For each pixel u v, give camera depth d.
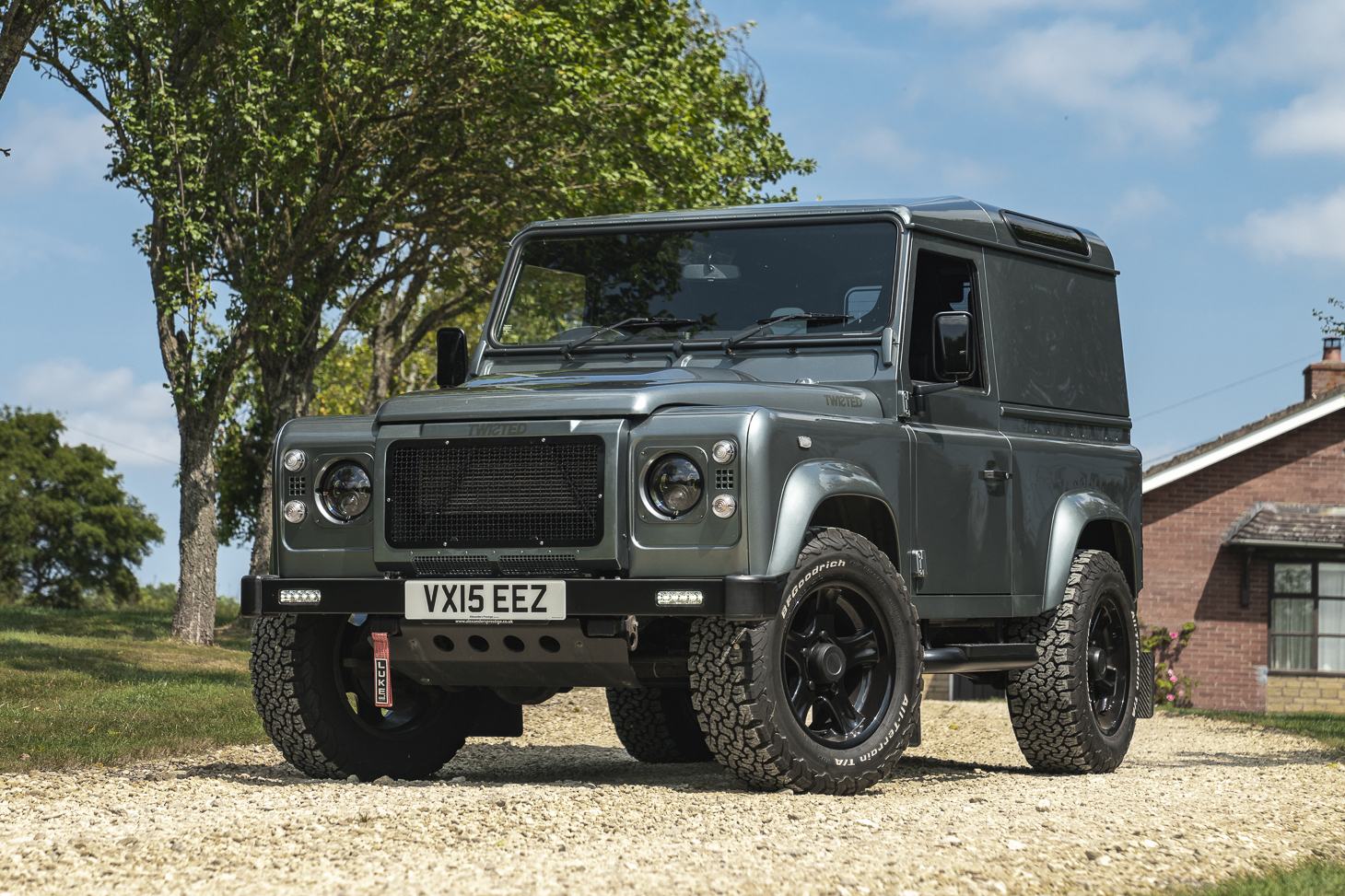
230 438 31.75
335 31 19.38
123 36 19.28
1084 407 7.60
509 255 7.06
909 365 6.21
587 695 14.06
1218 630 24.77
